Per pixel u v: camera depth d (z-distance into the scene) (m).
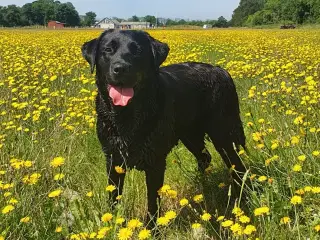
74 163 1.32
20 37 6.09
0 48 3.79
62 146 1.39
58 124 1.52
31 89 2.04
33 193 1.00
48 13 34.62
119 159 1.09
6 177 1.08
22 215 0.95
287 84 1.97
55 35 7.24
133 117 1.03
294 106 1.55
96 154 1.48
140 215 1.13
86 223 0.94
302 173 1.03
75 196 1.11
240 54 3.48
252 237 0.83
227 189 1.28
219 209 1.17
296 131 1.38
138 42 1.08
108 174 1.10
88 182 1.22
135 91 1.02
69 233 0.95
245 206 1.17
